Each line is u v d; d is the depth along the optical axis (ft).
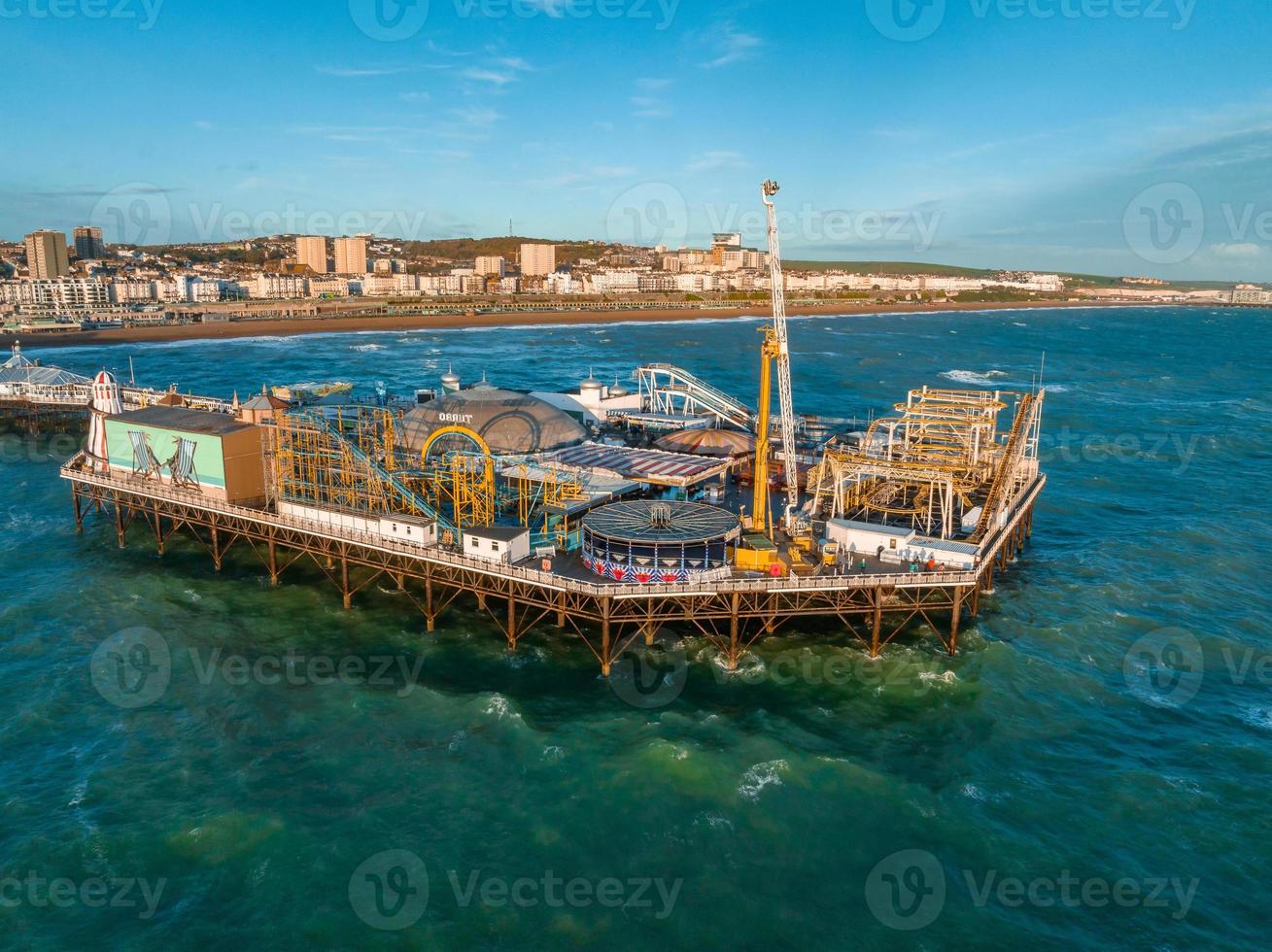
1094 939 139.13
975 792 175.22
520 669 219.41
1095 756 189.78
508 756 183.73
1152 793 176.35
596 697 207.00
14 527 326.03
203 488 285.84
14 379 517.55
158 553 298.56
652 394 439.22
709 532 226.79
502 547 227.20
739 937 137.69
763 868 152.76
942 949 135.95
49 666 221.46
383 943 136.15
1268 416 611.88
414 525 241.14
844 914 142.82
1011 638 242.99
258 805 167.73
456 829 161.99
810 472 291.38
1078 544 323.78
